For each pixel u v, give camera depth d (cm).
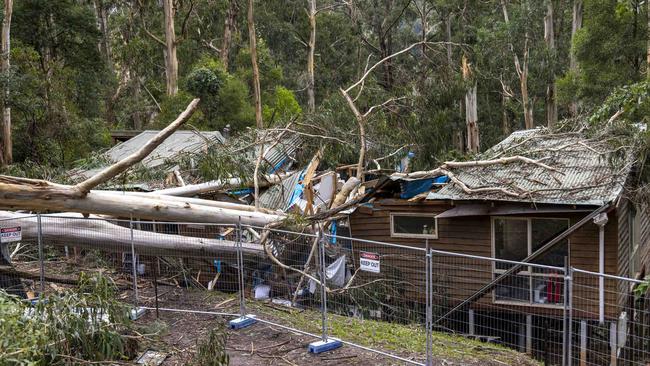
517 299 1156
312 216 1121
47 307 625
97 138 2444
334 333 783
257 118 2870
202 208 1030
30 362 512
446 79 1742
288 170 1562
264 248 932
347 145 1366
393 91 1688
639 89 1191
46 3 2758
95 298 676
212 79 2834
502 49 3138
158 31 3553
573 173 1194
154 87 3562
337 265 966
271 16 3834
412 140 1564
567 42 3491
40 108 2222
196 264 1026
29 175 1257
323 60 3938
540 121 3656
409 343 764
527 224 1201
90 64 3011
